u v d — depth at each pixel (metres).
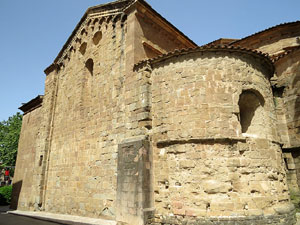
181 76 9.07
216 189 7.57
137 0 10.86
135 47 10.68
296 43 14.19
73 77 15.53
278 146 9.24
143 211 7.89
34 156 17.94
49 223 10.74
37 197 14.78
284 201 8.41
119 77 11.19
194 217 7.50
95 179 11.05
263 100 9.30
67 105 15.34
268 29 14.68
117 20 12.52
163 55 9.41
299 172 10.27
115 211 9.52
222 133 8.10
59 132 15.40
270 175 8.20
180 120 8.62
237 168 7.82
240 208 7.40
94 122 12.14
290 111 11.12
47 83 18.34
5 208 21.19
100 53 13.16
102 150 11.07
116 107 10.89
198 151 8.06
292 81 11.28
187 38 13.84
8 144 34.12
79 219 10.38
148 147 8.84
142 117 9.30
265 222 7.41
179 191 8.02
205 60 8.94
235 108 8.41
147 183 8.38
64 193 13.03
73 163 12.96
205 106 8.42
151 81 9.81
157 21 12.04
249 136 8.39
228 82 8.68
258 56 9.43
